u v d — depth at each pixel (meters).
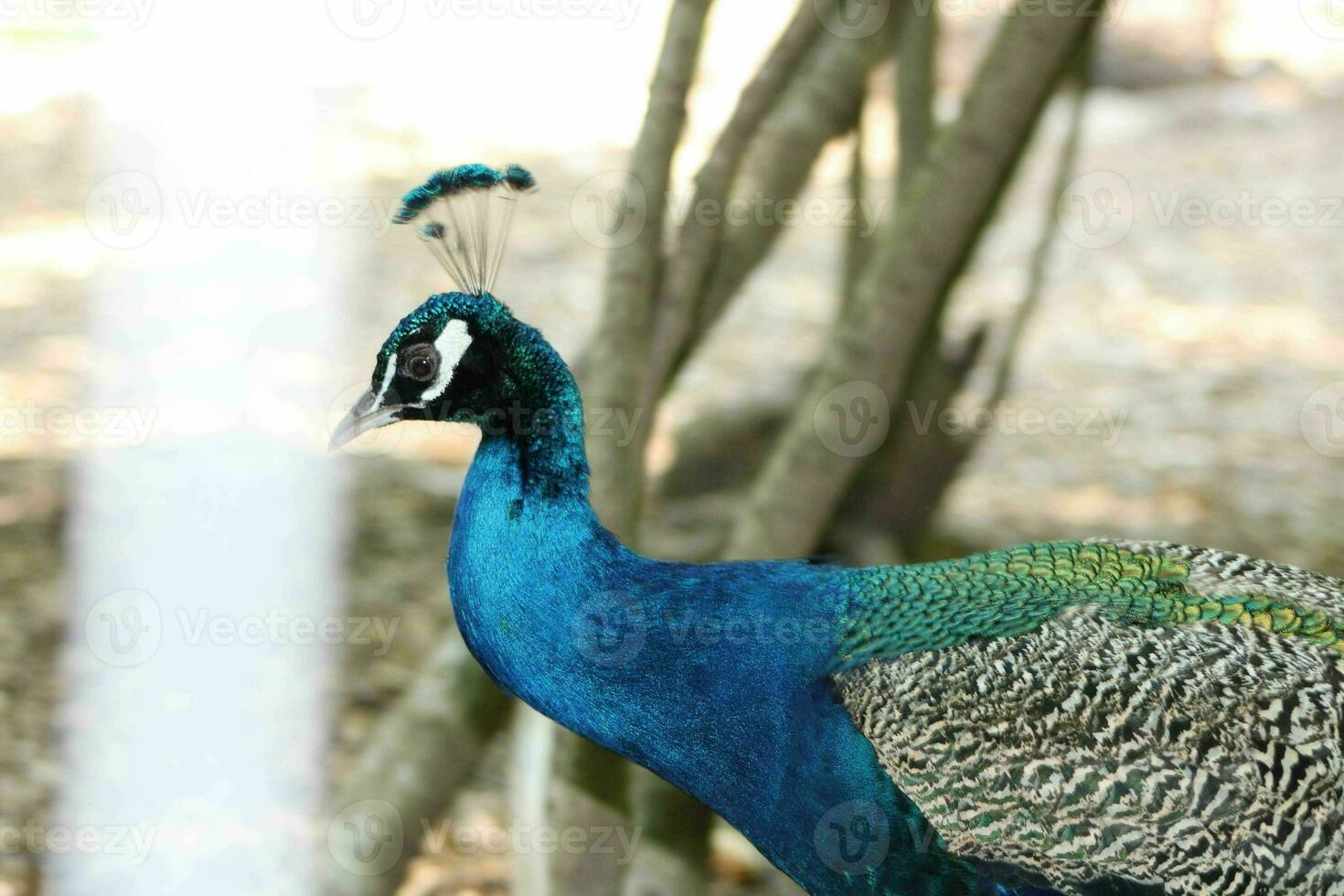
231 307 13.76
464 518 4.42
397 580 9.80
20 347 13.35
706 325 5.88
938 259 5.26
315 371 13.02
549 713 4.46
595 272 15.51
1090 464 12.45
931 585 4.58
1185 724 4.18
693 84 5.11
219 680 8.24
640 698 4.41
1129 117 21.34
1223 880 4.07
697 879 5.57
